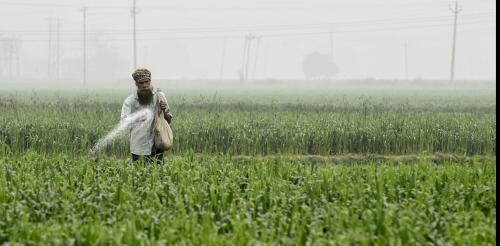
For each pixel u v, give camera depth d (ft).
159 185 91.66
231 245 66.18
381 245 67.67
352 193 89.61
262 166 105.50
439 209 82.43
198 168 105.70
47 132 174.19
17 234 70.79
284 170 104.58
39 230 70.95
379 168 106.83
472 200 86.43
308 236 71.41
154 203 83.51
